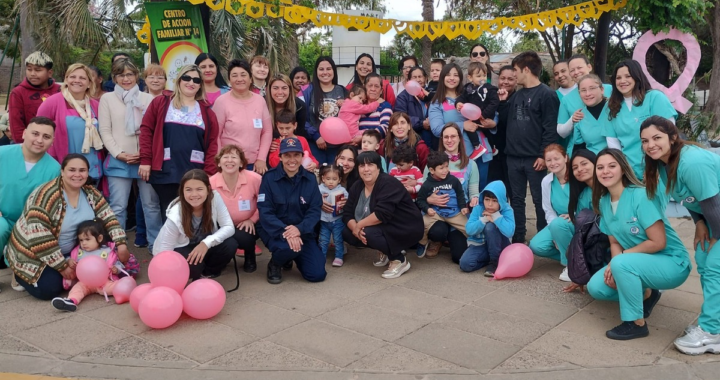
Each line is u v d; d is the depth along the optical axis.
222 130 5.28
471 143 5.62
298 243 4.46
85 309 4.04
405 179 5.32
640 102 4.54
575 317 3.86
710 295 3.26
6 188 4.41
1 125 6.54
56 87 5.56
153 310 3.55
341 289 4.47
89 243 4.27
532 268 4.99
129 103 5.12
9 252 4.23
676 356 3.26
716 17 10.91
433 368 3.12
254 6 6.17
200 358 3.25
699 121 9.11
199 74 4.92
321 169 5.14
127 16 10.12
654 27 6.66
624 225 3.64
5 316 3.90
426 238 5.25
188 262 4.22
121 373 3.07
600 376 3.03
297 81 6.25
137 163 5.13
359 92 5.71
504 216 4.76
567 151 5.28
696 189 3.19
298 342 3.46
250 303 4.16
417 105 6.05
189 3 6.58
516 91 5.49
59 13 10.01
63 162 4.20
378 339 3.50
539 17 7.22
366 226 4.72
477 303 4.13
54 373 3.07
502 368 3.12
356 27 6.87
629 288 3.46
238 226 4.77
